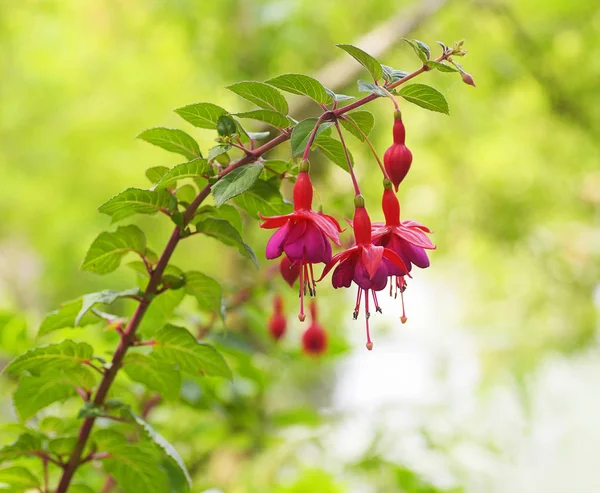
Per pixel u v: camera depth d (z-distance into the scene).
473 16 2.54
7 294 3.83
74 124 2.87
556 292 2.53
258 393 1.33
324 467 1.34
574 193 2.66
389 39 2.07
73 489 0.99
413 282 2.97
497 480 1.65
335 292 1.76
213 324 1.18
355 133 0.93
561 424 2.22
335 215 1.32
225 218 0.97
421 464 1.31
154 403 1.12
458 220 2.66
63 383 0.97
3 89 2.94
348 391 2.20
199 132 2.60
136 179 2.96
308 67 2.44
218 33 2.29
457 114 2.62
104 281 3.21
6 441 1.16
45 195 3.10
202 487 1.33
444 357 2.20
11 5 2.69
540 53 2.57
